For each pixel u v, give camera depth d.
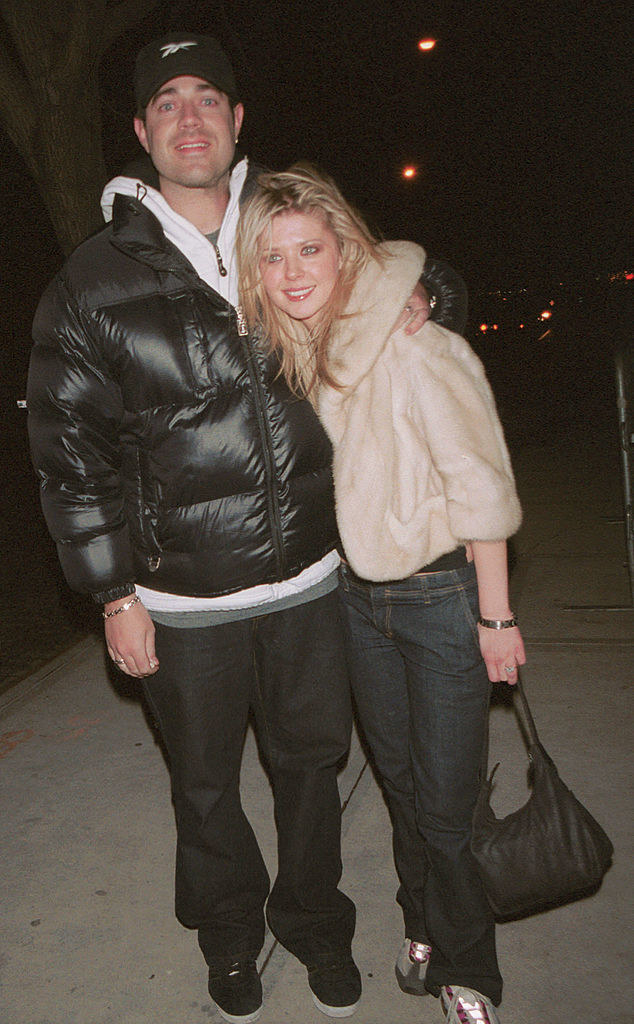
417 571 2.04
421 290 1.99
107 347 2.04
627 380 5.11
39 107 5.40
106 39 5.68
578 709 3.88
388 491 1.98
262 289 2.04
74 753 3.78
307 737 2.36
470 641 2.06
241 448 2.10
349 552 2.02
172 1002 2.43
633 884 2.74
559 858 2.08
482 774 2.11
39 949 2.64
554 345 25.27
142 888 2.89
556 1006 2.32
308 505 2.20
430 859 2.20
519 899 2.10
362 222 1.97
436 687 2.09
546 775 2.11
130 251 2.01
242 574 2.16
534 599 5.34
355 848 3.02
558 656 4.46
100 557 2.12
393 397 1.97
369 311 1.93
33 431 2.11
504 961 2.48
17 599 6.28
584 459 10.28
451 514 1.94
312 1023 2.34
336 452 2.06
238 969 2.40
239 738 2.34
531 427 13.62
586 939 2.54
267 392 2.10
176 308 2.04
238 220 2.07
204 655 2.22
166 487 2.12
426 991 2.38
